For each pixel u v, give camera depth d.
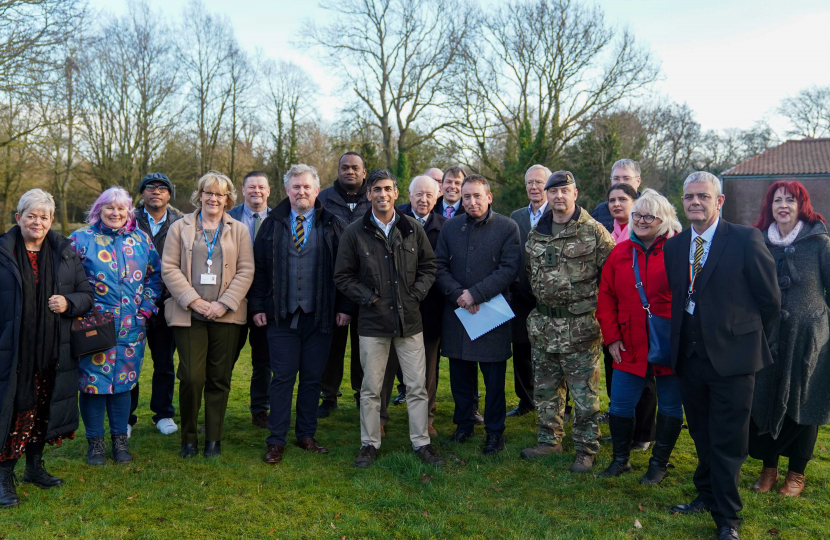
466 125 22.25
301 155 27.42
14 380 2.91
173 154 23.00
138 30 22.16
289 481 3.37
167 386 4.27
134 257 3.60
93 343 3.26
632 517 2.95
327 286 3.84
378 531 2.76
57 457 3.67
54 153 19.47
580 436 3.58
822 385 3.05
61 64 13.60
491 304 3.82
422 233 3.78
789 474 3.21
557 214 3.61
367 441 3.71
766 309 2.73
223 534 2.74
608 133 22.38
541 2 20.66
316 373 3.91
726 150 39.03
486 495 3.22
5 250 2.95
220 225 3.76
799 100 36.94
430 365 4.23
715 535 2.76
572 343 3.54
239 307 3.75
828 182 25.47
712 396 2.80
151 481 3.31
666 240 3.11
